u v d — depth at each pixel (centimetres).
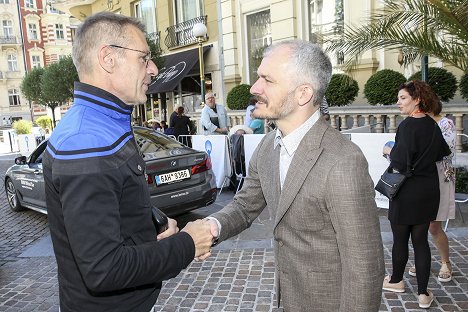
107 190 128
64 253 143
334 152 148
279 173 167
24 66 5097
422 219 315
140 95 154
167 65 1523
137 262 129
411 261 415
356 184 142
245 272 419
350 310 144
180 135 880
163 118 1767
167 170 518
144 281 133
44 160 143
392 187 314
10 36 5016
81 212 124
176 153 546
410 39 472
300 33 1098
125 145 141
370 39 500
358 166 145
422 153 307
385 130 793
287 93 153
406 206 316
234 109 1190
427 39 463
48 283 429
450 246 443
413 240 327
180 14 1570
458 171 663
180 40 1552
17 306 382
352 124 873
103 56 144
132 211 141
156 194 507
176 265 140
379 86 779
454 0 411
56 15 5225
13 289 418
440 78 712
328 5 1034
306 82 152
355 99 924
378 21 502
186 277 416
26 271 465
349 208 142
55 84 1973
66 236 141
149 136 594
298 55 151
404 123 315
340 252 148
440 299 340
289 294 165
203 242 156
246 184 200
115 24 147
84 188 125
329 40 555
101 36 144
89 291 143
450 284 363
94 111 141
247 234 525
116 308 146
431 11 448
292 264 162
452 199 345
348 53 537
